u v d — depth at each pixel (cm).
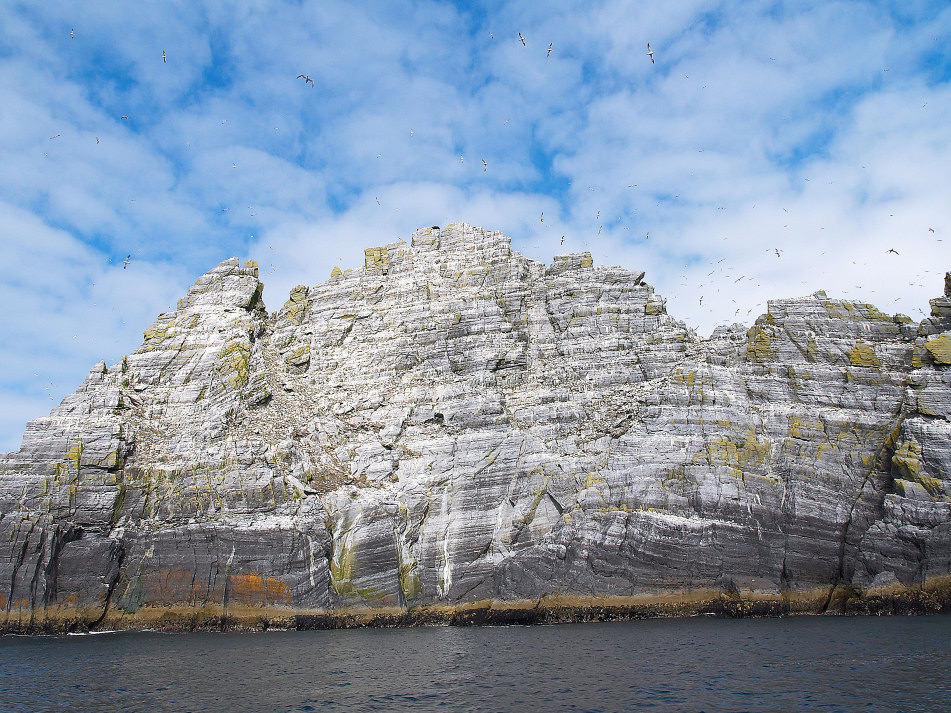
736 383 7819
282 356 9575
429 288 9731
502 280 9756
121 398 8300
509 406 8438
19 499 7200
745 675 4406
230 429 8250
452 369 9169
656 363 8506
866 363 7800
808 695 3934
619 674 4572
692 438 7494
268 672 5022
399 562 7456
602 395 8344
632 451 7594
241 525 7256
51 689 4641
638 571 6906
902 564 6531
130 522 7438
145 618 7100
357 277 10106
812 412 7550
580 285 9400
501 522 7644
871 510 6962
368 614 7169
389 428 8412
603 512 7294
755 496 7119
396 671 4941
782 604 6731
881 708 3659
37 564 6938
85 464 7506
